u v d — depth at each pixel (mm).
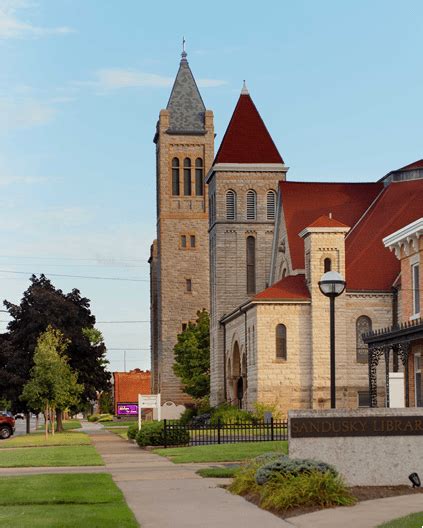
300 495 22844
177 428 51281
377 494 25031
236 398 89250
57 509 22609
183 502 24328
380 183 88562
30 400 74000
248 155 99688
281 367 74188
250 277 98750
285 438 51938
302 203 87188
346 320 74812
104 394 192625
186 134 134250
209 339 111812
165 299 132000
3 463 39812
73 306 93562
